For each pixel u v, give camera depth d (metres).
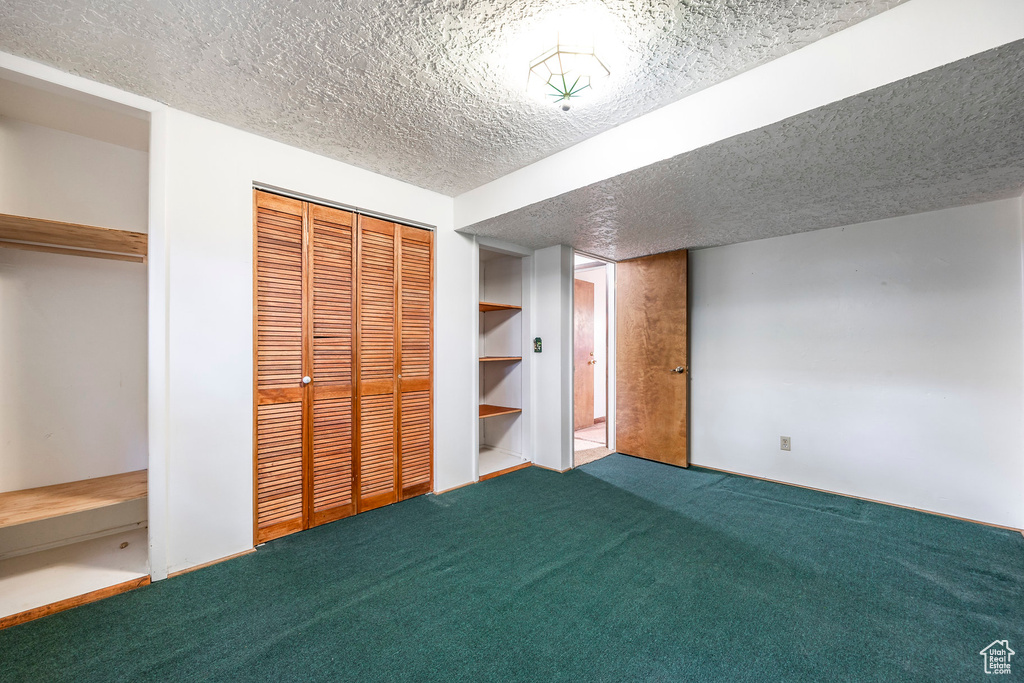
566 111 1.89
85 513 2.21
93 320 2.23
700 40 1.48
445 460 3.13
